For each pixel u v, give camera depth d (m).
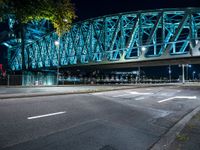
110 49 72.06
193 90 34.97
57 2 12.64
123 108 13.58
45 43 109.06
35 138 6.68
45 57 108.94
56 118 9.58
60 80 68.19
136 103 16.38
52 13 12.45
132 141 6.92
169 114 12.20
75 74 118.56
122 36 70.62
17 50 140.25
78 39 85.00
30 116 9.70
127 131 8.09
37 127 7.93
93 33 80.88
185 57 56.00
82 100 16.61
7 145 5.98
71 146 6.16
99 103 15.38
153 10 64.88
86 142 6.57
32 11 11.91
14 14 12.27
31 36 128.62
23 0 11.47
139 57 64.06
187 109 14.16
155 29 63.19
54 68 100.31
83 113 11.12
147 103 16.62
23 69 67.25
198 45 54.31
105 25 76.50
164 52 59.19
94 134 7.43
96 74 127.12
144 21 78.50
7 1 11.18
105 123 9.15
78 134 7.34
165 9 63.19
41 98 16.75
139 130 8.36
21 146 5.96
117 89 31.64
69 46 89.88
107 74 132.25
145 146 6.51
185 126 8.66
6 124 8.04
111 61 71.38
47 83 49.94
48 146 6.07
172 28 77.00
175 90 34.81
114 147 6.27
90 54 78.69
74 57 85.44
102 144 6.46
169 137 7.34
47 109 11.73
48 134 7.16
